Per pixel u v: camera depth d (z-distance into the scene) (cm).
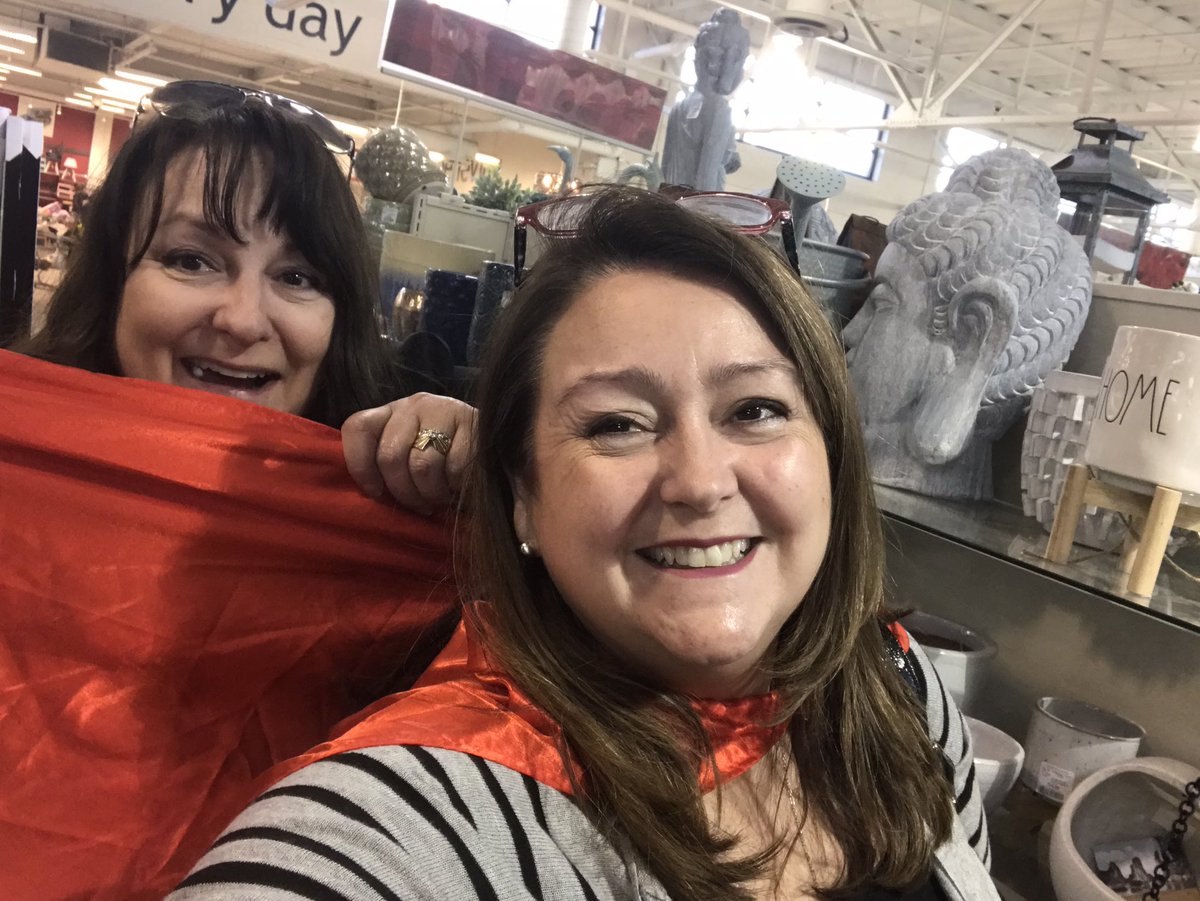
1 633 72
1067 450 103
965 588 118
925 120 548
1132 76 633
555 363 59
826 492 61
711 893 56
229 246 80
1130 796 91
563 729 58
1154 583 88
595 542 56
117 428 72
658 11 658
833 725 71
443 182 167
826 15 254
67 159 668
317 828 47
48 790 70
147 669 72
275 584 75
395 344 121
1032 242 114
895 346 118
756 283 59
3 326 97
